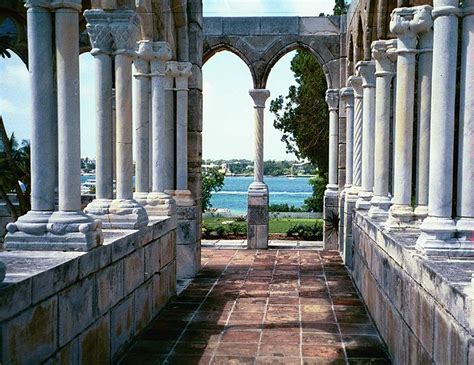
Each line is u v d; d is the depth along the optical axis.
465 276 3.82
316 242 15.00
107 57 6.70
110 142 6.75
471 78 4.63
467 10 4.63
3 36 11.72
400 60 6.58
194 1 10.21
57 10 5.00
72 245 4.74
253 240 13.60
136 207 6.63
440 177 4.70
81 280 4.58
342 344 6.23
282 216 25.42
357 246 9.21
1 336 3.34
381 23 8.45
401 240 5.53
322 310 7.74
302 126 21.48
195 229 10.20
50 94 4.98
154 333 6.60
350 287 9.27
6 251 4.71
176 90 10.05
